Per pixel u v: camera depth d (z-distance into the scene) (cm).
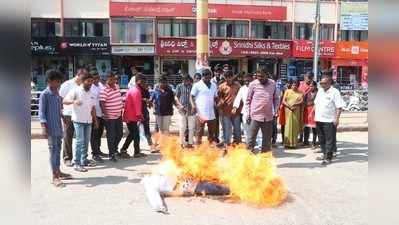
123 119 988
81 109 855
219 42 3325
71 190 732
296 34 3531
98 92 951
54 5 3212
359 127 1521
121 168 895
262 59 3494
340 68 3556
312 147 1152
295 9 3512
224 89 1051
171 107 1098
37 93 1745
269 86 891
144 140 1225
